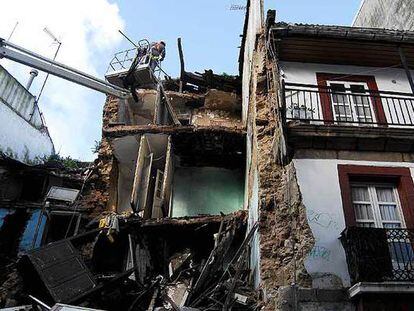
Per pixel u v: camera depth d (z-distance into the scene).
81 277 10.16
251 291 9.16
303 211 8.56
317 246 8.12
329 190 8.89
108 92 14.85
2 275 11.77
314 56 11.95
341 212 8.59
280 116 9.49
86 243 11.91
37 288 10.23
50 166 16.17
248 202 12.47
